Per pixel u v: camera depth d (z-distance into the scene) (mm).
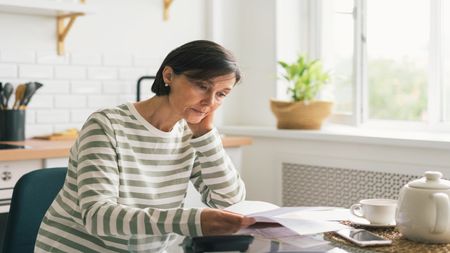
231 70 1612
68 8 3191
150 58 3830
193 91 1619
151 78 3633
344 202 3367
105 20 3646
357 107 3691
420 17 3428
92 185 1502
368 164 3223
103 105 3658
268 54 3973
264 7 3979
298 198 3611
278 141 3699
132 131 1694
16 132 3203
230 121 4148
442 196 1398
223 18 4066
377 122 3648
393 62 3574
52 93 3473
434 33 3350
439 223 1395
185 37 3984
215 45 1633
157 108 1722
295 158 3602
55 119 3488
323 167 3467
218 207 1838
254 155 3832
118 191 1627
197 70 1587
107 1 3650
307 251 1279
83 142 1584
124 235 1458
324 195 3469
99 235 1485
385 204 1609
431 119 3377
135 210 1446
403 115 3547
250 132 3770
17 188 2059
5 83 3307
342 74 3838
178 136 1807
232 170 1883
